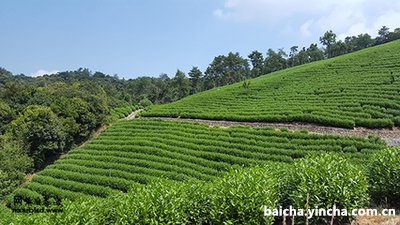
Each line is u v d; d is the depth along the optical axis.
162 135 41.62
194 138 39.16
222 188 10.52
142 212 9.70
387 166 13.06
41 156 47.59
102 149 41.50
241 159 31.02
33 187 32.88
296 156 30.39
